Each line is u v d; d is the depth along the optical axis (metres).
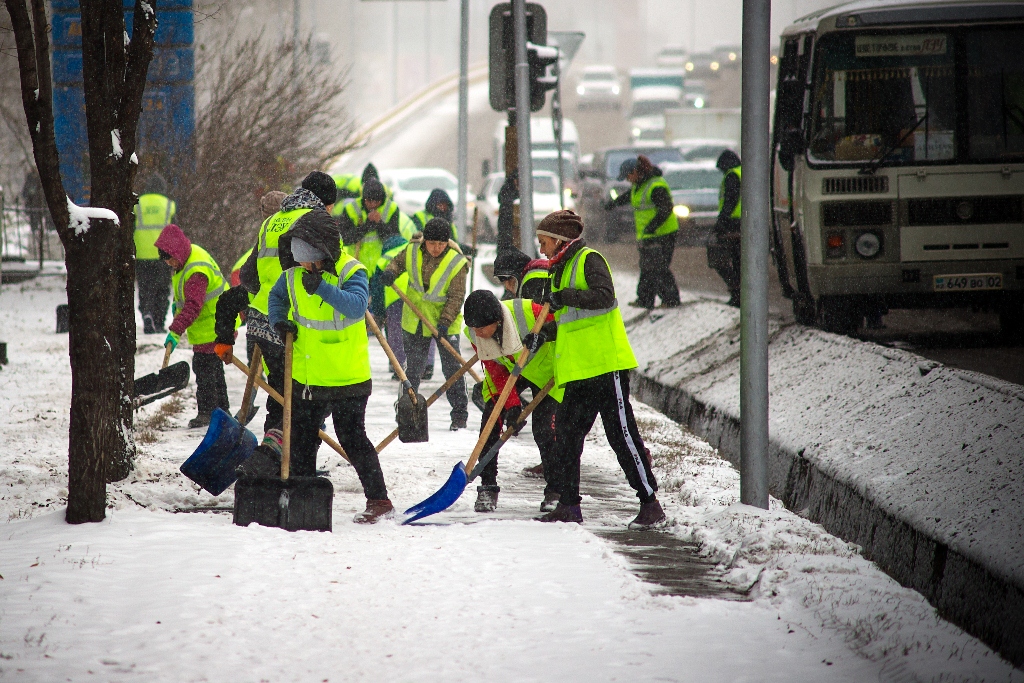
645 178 51.84
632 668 13.83
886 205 39.44
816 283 40.03
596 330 21.19
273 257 25.22
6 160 91.31
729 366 37.91
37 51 20.20
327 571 17.47
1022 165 39.28
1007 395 22.42
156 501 22.55
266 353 23.00
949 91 39.62
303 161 69.25
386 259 41.22
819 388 30.66
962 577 17.88
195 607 15.48
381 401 36.66
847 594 16.45
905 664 13.97
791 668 13.99
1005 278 39.59
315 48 73.75
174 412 34.25
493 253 89.12
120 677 13.12
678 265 75.19
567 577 17.38
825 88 39.94
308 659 13.90
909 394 26.03
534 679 13.41
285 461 20.27
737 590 17.48
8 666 13.25
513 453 29.17
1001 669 13.73
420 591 16.59
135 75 23.28
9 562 17.39
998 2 39.62
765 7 21.28
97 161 23.22
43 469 24.83
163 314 52.75
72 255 19.95
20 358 44.22
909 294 39.81
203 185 64.38
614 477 26.88
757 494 21.75
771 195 46.56
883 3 40.28
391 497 23.56
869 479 22.98
